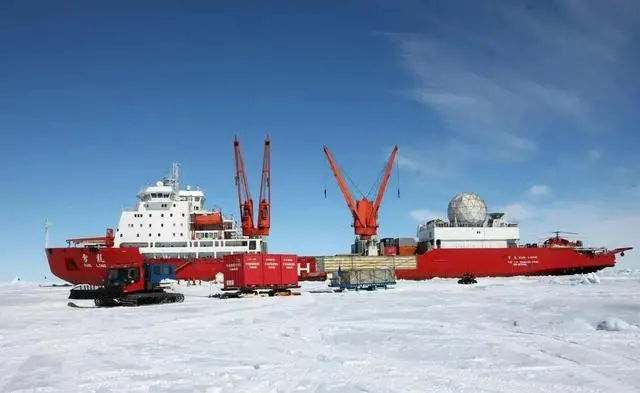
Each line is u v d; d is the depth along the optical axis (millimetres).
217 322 26953
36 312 35719
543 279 77000
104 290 41094
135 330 23859
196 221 84750
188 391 11711
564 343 17328
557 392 11094
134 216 83250
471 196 98625
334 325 23969
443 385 11812
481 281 74938
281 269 51875
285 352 16828
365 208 90062
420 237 102875
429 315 27781
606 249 95688
